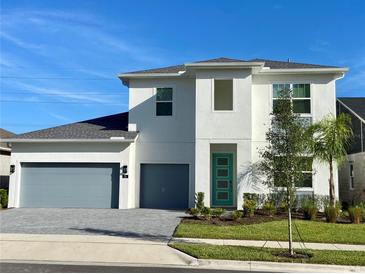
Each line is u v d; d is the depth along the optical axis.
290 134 10.69
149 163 20.95
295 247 11.45
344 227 14.34
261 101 20.33
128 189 20.20
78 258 10.11
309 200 18.16
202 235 12.76
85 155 20.59
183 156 20.81
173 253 10.59
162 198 20.81
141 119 21.28
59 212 18.48
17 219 16.19
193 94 21.09
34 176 20.89
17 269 8.99
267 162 11.55
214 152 21.11
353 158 22.34
